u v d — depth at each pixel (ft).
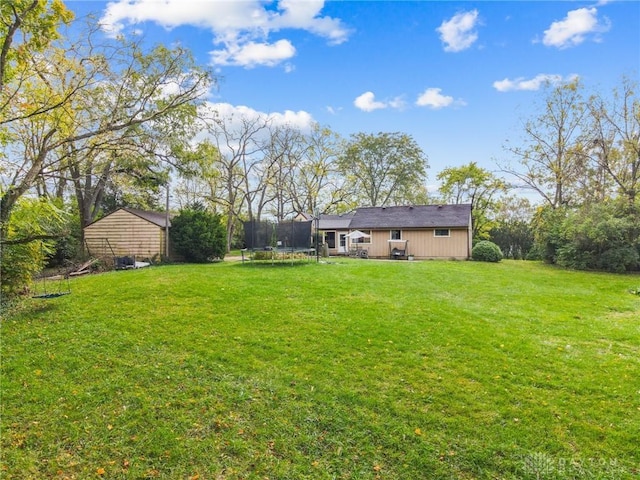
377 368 16.31
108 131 37.11
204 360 17.06
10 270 26.25
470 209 78.33
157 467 10.84
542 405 13.52
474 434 12.03
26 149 37.11
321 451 11.46
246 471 10.68
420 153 133.08
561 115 73.15
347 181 110.11
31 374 15.72
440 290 32.96
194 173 58.54
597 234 51.01
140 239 59.31
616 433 11.94
